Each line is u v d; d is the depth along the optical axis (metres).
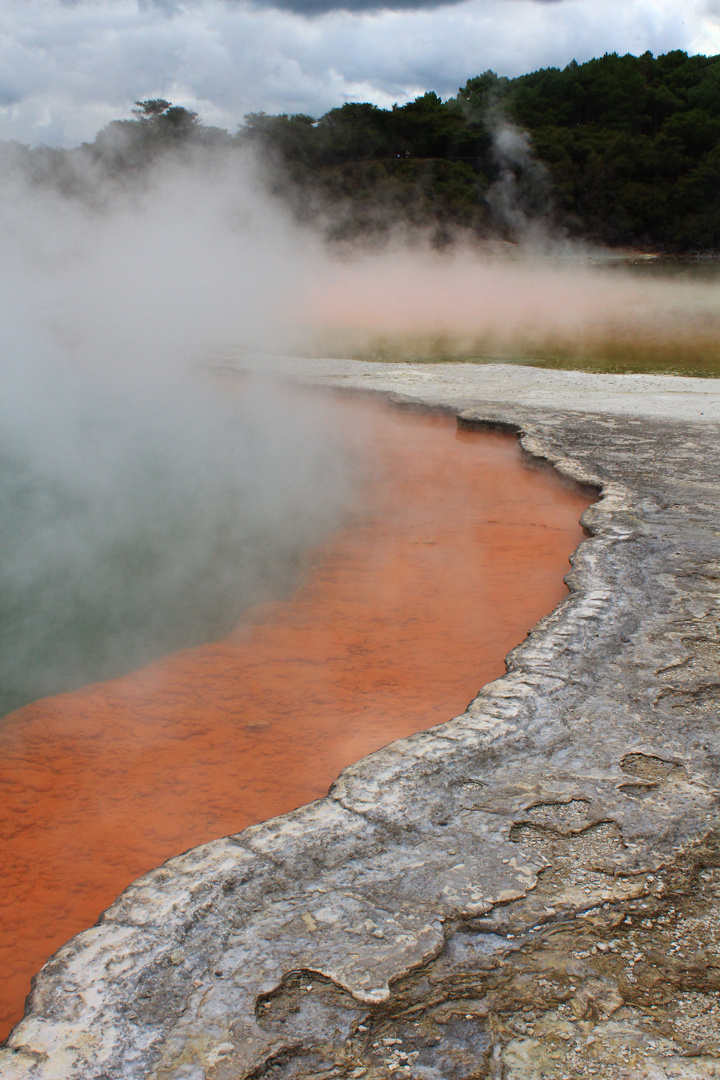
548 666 2.90
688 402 7.71
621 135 51.44
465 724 2.55
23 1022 1.57
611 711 2.63
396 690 3.16
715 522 4.46
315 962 1.69
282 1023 1.56
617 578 3.70
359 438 7.46
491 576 4.29
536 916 1.81
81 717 3.09
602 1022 1.55
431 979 1.65
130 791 2.61
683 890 1.88
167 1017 1.58
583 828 2.10
